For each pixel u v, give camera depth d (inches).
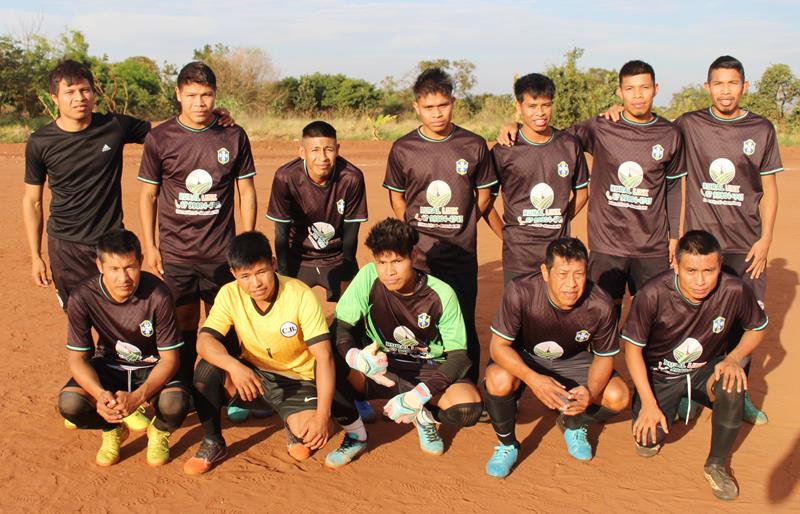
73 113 189.6
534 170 200.4
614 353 169.2
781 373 227.1
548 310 167.0
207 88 190.5
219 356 165.6
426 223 202.4
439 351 181.0
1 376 222.1
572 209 211.6
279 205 212.1
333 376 165.0
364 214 217.0
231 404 191.2
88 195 197.0
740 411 156.5
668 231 210.2
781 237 438.3
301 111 1893.5
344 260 220.5
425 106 193.2
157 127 195.2
